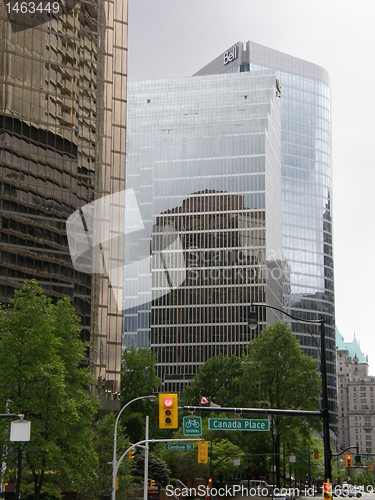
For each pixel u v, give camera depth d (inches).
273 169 7657.5
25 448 1749.5
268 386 3380.9
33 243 3427.7
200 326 6953.7
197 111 7460.6
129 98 7642.7
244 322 6909.5
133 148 7559.1
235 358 4849.9
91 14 3927.2
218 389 4677.7
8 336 1847.9
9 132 3457.2
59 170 3595.0
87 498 2354.8
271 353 3425.2
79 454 1859.0
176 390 6865.2
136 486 2647.6
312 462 4490.7
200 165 7293.3
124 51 4052.7
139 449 3312.0
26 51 3565.5
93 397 2026.3
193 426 1421.0
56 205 3535.9
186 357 6914.4
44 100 3609.7
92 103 3841.0
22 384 1815.9
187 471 3624.5
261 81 7514.8
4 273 3329.2
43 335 1838.1
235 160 7253.9
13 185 3435.0
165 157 7381.9
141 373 4525.1
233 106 7431.1
